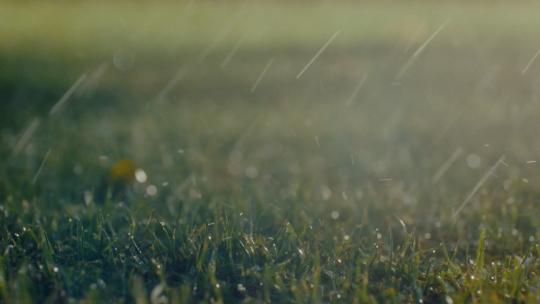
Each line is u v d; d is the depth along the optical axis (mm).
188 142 5836
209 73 9641
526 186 4184
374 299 2637
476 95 7473
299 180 4602
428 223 3676
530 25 13156
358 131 6109
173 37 13883
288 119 6766
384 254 3191
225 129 6387
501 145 5340
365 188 4367
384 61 10109
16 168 4938
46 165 5051
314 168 4965
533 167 4676
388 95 7816
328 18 16391
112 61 10914
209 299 2693
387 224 3676
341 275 2926
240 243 3135
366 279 2740
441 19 14680
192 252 3070
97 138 5965
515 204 3816
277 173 4867
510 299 2646
